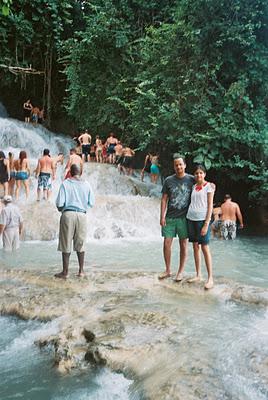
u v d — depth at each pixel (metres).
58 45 21.45
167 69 15.21
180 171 5.80
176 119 14.01
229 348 3.64
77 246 6.15
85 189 6.18
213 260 8.87
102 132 20.31
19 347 4.12
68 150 21.05
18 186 12.50
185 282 5.77
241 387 2.99
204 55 14.27
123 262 8.10
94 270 6.72
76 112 20.62
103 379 3.42
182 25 14.59
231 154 14.21
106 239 11.46
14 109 25.45
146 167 18.84
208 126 13.83
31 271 6.40
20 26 20.95
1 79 22.92
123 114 18.88
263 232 14.15
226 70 14.35
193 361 3.38
